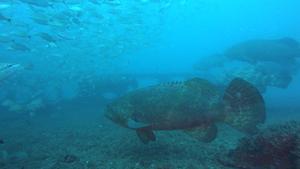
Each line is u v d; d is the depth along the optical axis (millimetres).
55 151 2650
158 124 1995
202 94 1982
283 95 7438
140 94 2094
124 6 5734
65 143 2973
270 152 1758
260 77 5258
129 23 6035
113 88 6836
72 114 5543
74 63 6719
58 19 4191
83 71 6773
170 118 1966
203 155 2230
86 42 6348
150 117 1998
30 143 3129
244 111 1945
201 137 2027
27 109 4809
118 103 2135
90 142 2904
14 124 4574
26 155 2584
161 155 2248
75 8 4766
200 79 2004
